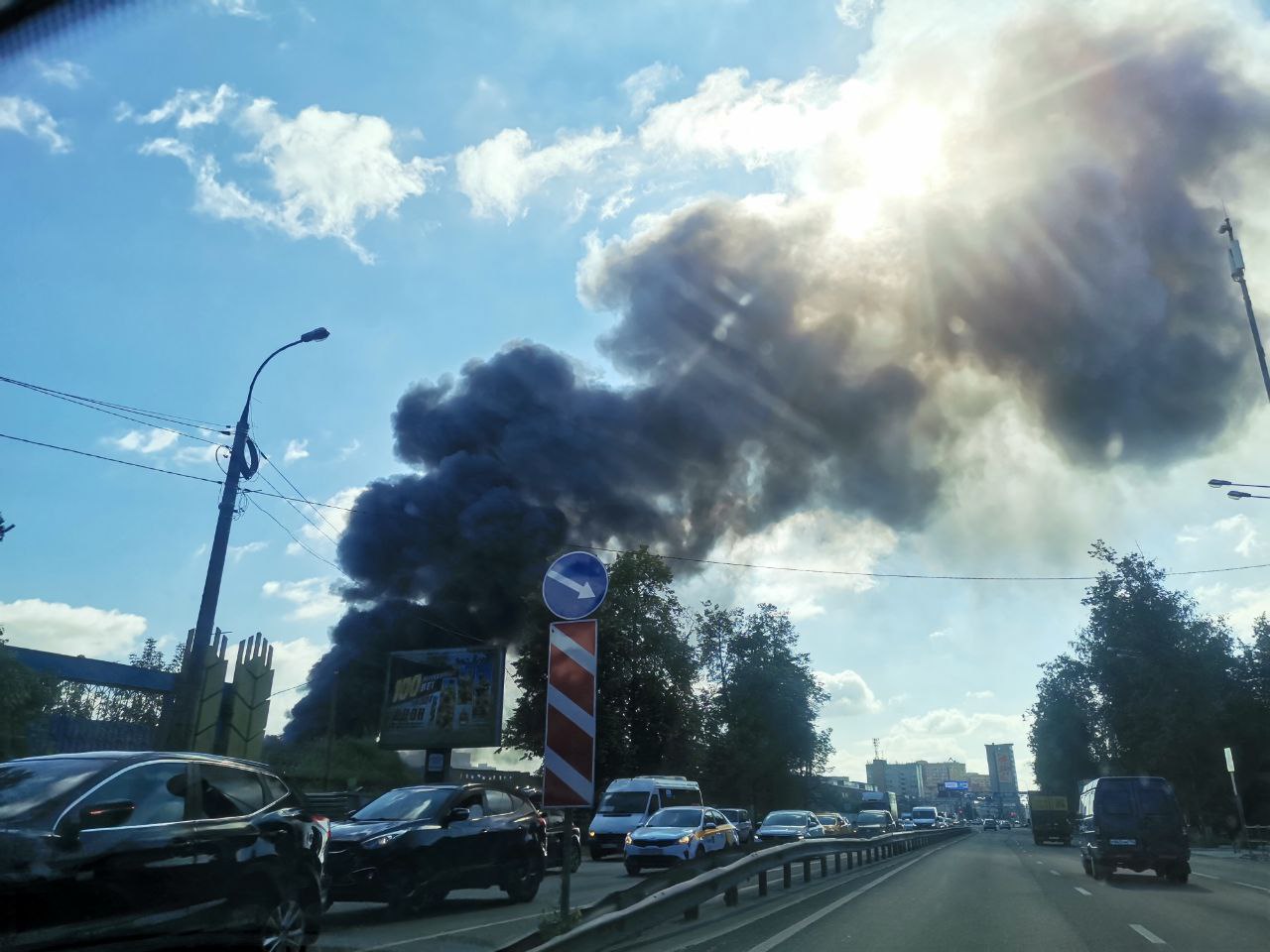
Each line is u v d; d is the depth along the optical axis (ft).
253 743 100.17
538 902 47.78
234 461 56.13
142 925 20.21
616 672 174.09
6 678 76.59
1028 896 52.44
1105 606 195.93
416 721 147.43
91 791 20.67
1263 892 56.44
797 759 248.52
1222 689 186.91
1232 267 109.40
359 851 38.68
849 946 32.27
